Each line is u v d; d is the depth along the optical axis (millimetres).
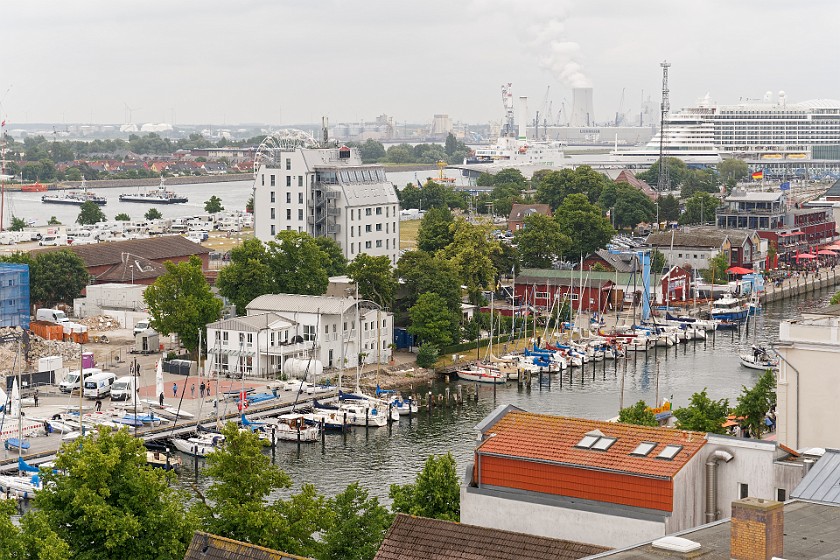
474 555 86812
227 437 124688
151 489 119438
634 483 94312
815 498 89188
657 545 77750
